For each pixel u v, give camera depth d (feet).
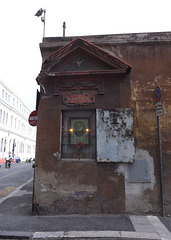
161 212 16.35
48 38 20.06
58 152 17.67
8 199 22.24
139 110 18.13
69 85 18.56
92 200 16.80
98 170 17.19
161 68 18.80
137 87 18.49
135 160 17.29
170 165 17.13
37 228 13.60
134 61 19.06
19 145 156.25
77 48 18.83
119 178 17.03
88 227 13.67
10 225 14.21
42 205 16.93
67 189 17.07
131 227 13.67
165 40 19.12
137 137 17.70
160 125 17.84
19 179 42.16
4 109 122.83
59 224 14.29
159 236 12.31
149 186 16.93
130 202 16.70
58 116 18.31
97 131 17.62
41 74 18.58
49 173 17.43
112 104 18.15
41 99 18.75
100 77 18.53
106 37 19.60
